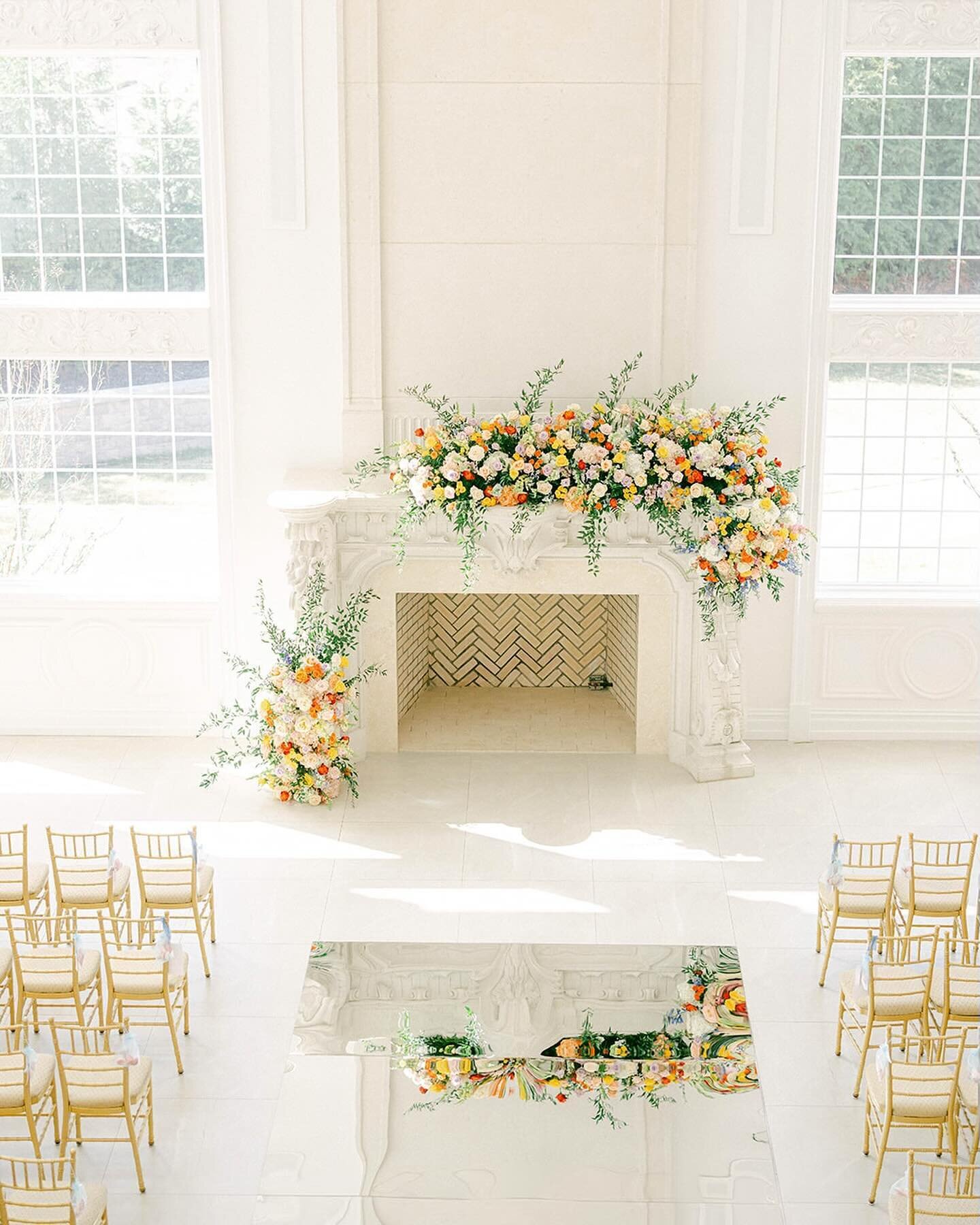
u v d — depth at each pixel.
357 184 9.72
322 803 9.76
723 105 9.63
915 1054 7.25
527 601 11.45
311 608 9.64
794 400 10.15
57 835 8.00
